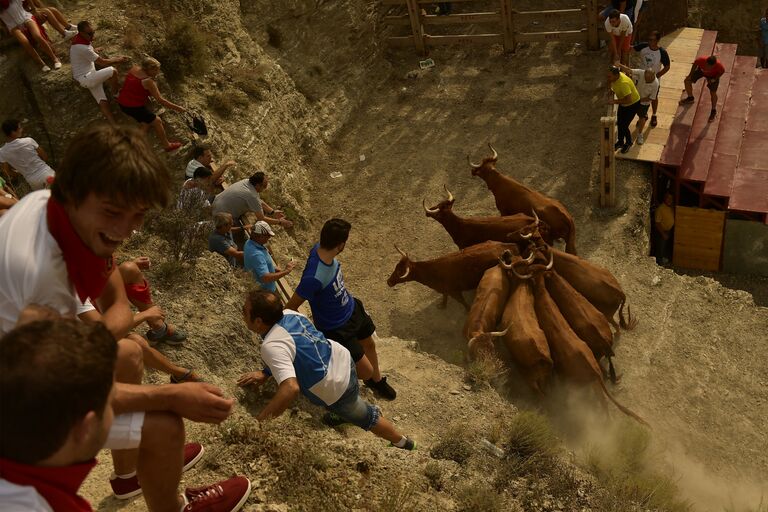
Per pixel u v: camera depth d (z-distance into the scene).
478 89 18.02
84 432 2.22
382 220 15.11
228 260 10.03
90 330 2.24
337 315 7.71
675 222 15.72
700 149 15.87
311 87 17.00
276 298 5.77
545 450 7.61
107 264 3.05
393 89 18.48
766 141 16.30
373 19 18.75
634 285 13.04
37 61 12.79
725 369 11.55
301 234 14.52
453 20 18.77
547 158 15.84
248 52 15.67
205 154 11.47
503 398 9.57
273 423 6.58
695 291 12.95
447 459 7.22
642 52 15.25
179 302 8.59
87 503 2.49
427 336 12.30
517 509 6.74
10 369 2.08
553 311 10.52
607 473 8.05
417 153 16.56
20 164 11.02
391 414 8.62
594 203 14.68
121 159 2.62
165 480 3.60
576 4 19.53
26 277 2.73
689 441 10.44
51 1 13.92
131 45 13.32
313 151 16.41
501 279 11.09
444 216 12.61
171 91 13.48
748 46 21.92
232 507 4.40
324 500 5.61
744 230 15.12
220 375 7.88
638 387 11.15
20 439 2.14
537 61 18.44
